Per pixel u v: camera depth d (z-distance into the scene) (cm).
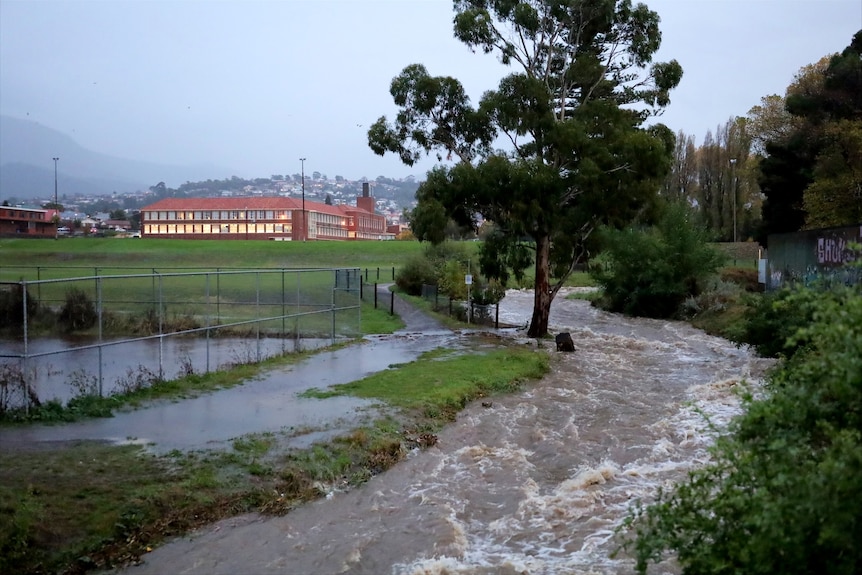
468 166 2586
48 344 2175
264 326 2709
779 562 440
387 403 1462
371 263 8350
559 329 3312
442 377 1762
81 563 764
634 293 4041
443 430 1376
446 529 879
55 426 1205
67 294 2639
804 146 4822
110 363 1873
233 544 835
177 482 954
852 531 403
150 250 8906
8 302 2264
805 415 487
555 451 1243
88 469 973
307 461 1077
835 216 4062
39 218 11856
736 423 565
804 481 432
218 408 1384
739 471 518
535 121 2531
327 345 2352
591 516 926
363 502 988
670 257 3972
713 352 2558
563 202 2680
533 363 2072
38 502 843
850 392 441
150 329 2297
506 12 2680
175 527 865
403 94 2731
